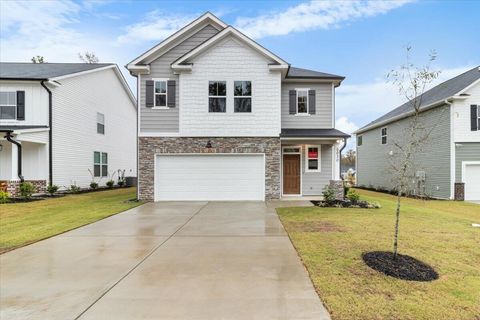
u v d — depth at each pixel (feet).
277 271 15.06
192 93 42.88
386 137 72.13
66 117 57.21
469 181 51.60
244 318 10.61
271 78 43.09
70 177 58.59
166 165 43.50
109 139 73.97
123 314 10.94
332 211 32.96
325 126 47.88
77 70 61.62
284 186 47.85
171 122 43.29
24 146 52.34
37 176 52.24
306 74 47.91
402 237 21.15
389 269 14.93
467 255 17.35
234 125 43.04
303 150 47.80
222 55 42.88
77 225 26.17
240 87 43.04
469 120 51.57
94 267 15.79
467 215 34.83
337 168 47.34
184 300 11.99
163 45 43.52
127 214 31.96
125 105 83.20
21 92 51.65
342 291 12.63
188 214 31.86
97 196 50.85
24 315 10.90
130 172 86.48
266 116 43.04
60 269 15.51
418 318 10.53
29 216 30.81
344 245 19.16
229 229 24.57
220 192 43.32
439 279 13.96
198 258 17.21
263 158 43.16
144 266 15.92
